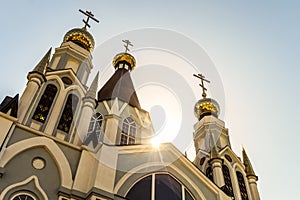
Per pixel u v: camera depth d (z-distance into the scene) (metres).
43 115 20.72
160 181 19.00
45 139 18.09
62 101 22.11
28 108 19.84
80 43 30.62
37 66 22.11
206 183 20.78
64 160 17.80
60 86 23.11
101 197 16.03
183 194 19.23
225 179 26.42
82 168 17.73
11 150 16.67
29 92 20.38
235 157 29.05
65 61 26.08
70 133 20.55
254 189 26.81
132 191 17.59
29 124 19.53
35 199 15.74
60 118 21.09
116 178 17.69
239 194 25.48
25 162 16.84
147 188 18.22
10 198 15.17
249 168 28.56
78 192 16.55
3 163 16.00
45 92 22.16
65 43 28.12
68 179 17.11
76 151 18.75
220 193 20.62
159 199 18.08
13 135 17.41
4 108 19.05
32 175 16.50
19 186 15.78
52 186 16.64
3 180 15.58
